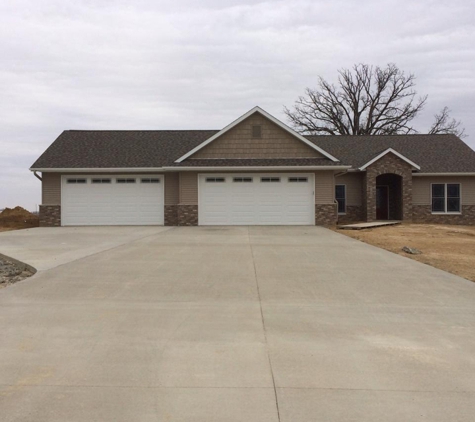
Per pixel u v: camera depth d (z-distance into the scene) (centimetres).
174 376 453
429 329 605
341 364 485
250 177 2239
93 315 656
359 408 390
